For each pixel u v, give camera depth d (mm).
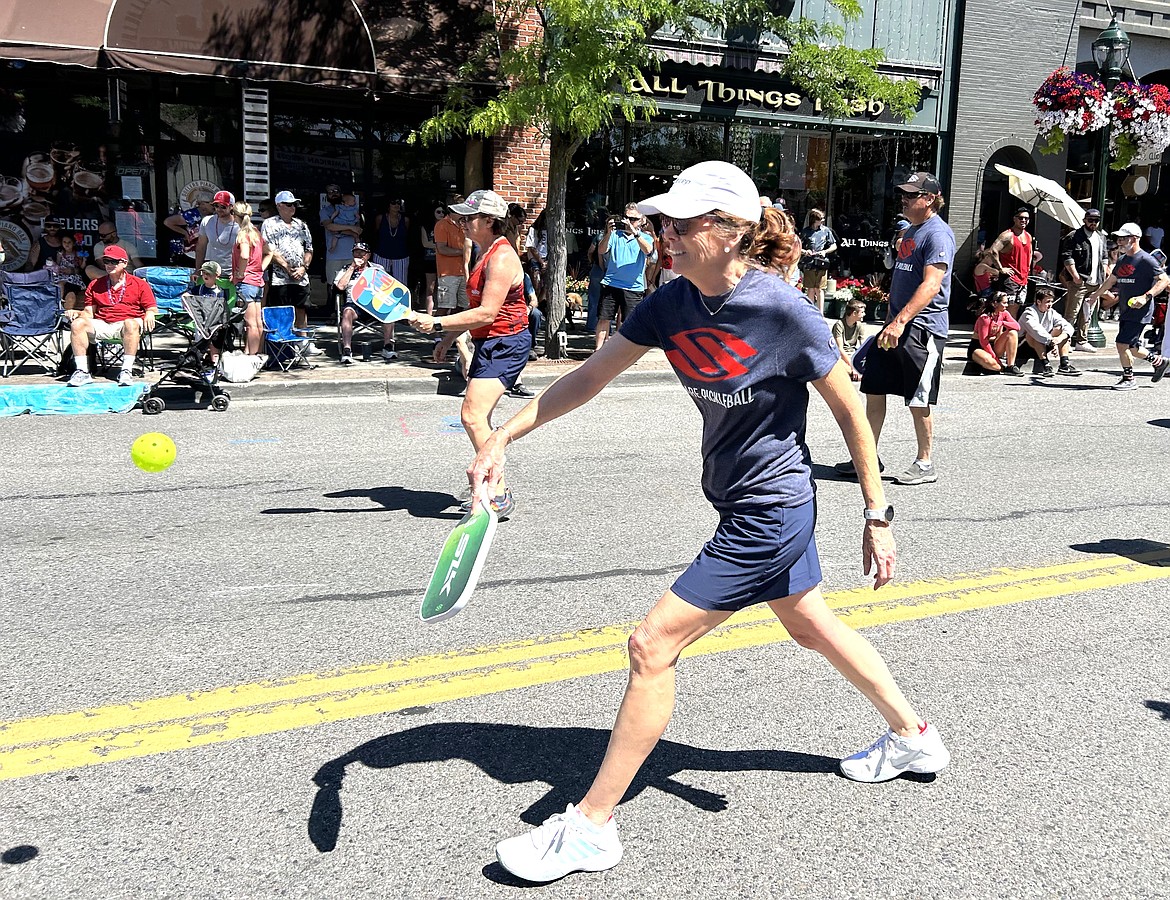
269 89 14820
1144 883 2855
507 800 3203
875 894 2781
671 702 2812
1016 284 15500
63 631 4516
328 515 6445
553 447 8656
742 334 2678
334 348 13297
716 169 2602
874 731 3703
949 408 11070
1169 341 8633
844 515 6656
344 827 3041
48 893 2715
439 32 14195
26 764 3365
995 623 4809
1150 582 5445
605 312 12719
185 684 3990
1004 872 2891
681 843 2998
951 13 18031
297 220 12531
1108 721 3830
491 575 5348
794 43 15023
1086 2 18984
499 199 5824
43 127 14172
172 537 5938
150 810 3113
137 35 12609
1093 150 19516
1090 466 8352
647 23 12898
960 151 18453
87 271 10914
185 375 10234
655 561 5617
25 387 9664
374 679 4062
